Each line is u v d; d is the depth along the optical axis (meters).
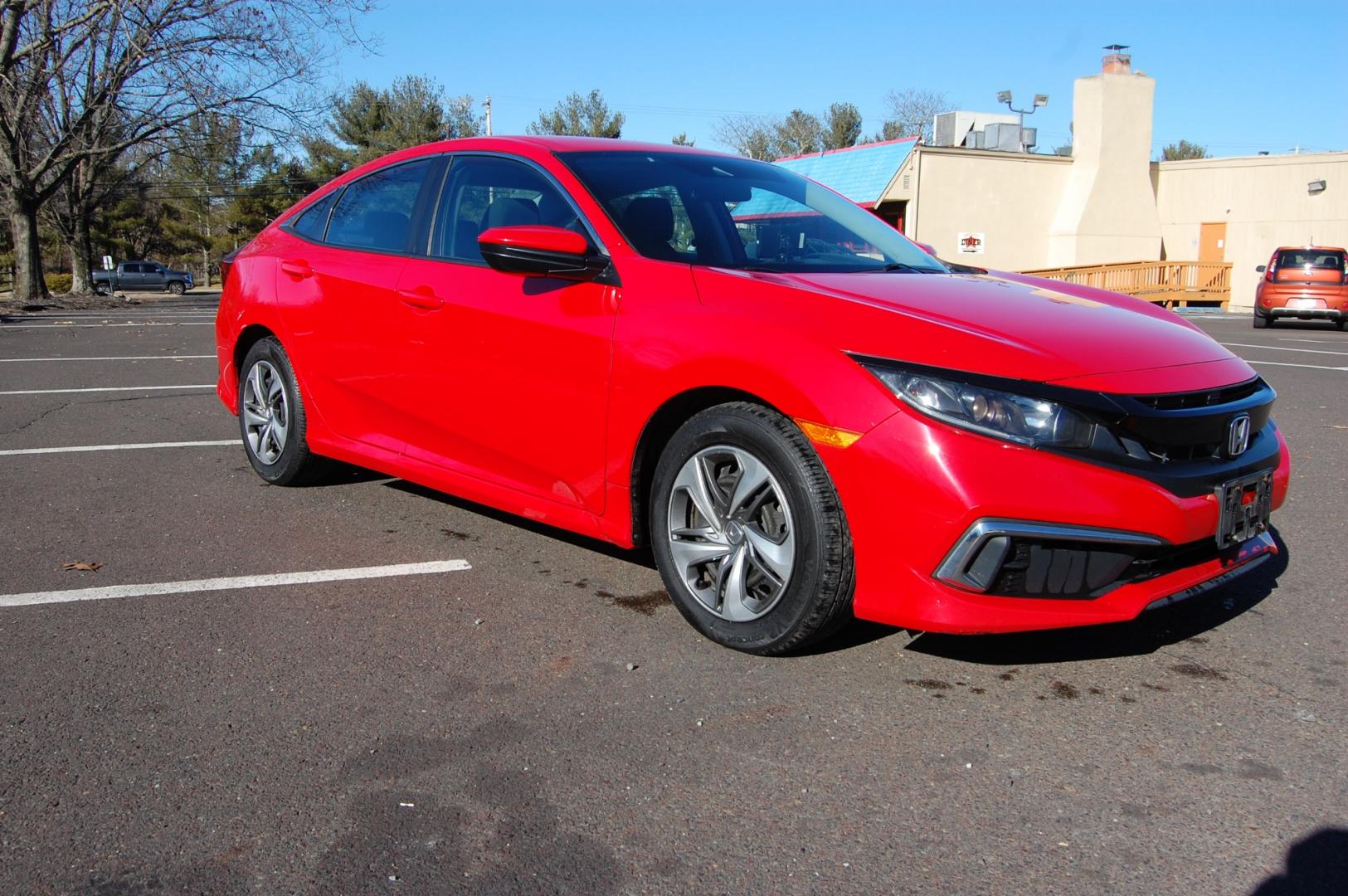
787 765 2.59
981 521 2.71
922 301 3.18
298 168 55.94
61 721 2.80
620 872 2.17
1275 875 2.17
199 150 29.17
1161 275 30.88
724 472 3.24
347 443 4.68
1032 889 2.12
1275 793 2.47
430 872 2.17
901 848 2.26
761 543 3.11
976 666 3.16
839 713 2.86
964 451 2.73
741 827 2.33
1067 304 3.40
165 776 2.53
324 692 2.98
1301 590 3.85
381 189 4.64
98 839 2.28
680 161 4.17
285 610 3.62
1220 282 31.84
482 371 3.86
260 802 2.42
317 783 2.50
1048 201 32.34
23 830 2.31
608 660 3.20
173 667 3.14
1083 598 2.84
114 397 8.32
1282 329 19.53
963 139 34.75
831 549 2.94
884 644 3.32
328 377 4.67
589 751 2.66
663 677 3.08
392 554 4.21
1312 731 2.77
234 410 5.44
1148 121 32.06
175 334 15.73
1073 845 2.27
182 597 3.74
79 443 6.39
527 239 3.44
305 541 4.39
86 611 3.60
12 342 13.91
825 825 2.34
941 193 30.88
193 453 6.11
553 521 3.75
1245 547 3.25
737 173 4.25
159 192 66.75
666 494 3.33
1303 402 8.51
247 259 5.26
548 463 3.70
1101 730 2.78
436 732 2.75
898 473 2.78
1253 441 3.21
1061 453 2.75
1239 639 3.38
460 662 3.19
